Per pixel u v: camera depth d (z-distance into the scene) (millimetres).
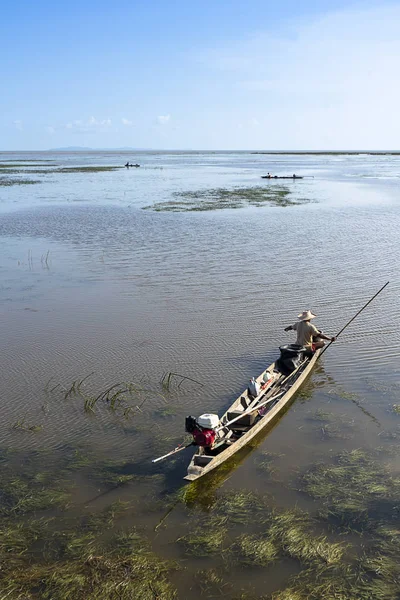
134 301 21453
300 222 39906
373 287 22844
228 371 15375
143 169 127938
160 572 8383
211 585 8125
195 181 85438
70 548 8914
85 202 54094
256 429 12266
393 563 8484
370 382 14664
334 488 10312
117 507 9922
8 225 39719
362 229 36688
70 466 11172
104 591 8031
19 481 10648
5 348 16969
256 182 82125
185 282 23953
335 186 72875
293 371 15047
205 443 11242
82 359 16188
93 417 13055
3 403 13703
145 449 11797
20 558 8719
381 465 10992
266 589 8047
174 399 13898
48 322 19234
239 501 10023
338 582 8156
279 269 25969
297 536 9055
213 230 36531
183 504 10016
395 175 97812
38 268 26938
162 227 37938
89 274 25641
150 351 16703
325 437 12148
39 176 98125
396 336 17578
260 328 18438
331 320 19078
